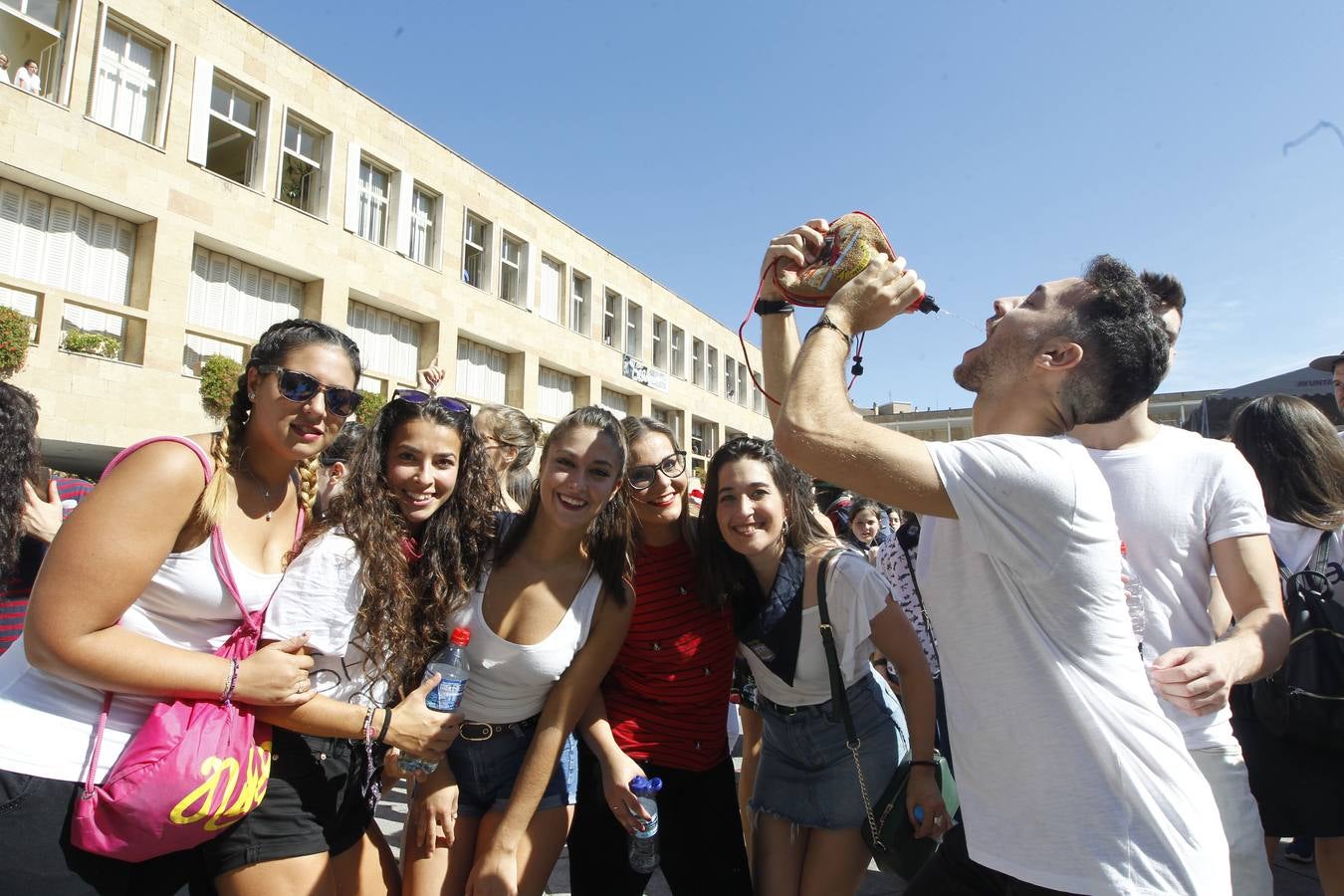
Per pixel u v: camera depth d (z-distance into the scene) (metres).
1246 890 1.84
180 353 12.38
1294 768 2.29
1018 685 1.43
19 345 9.97
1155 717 1.41
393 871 2.29
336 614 2.03
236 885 1.87
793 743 2.52
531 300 20.58
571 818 2.52
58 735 1.62
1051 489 1.38
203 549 1.80
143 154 12.06
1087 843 1.33
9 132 10.57
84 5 11.47
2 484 2.25
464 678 2.24
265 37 14.08
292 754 2.00
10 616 2.38
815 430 1.42
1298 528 2.48
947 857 1.77
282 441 1.89
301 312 14.81
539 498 2.52
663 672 2.59
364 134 15.97
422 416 2.37
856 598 2.45
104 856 1.67
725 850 2.56
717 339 31.12
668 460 2.73
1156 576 2.05
